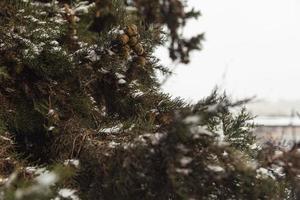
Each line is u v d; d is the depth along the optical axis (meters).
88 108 2.34
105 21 2.51
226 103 1.81
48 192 1.77
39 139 2.41
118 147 1.97
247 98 1.78
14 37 2.17
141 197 1.84
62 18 2.38
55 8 2.33
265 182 1.89
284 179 1.95
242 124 2.29
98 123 2.35
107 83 2.51
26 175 1.96
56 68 2.28
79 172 2.01
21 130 2.41
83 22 2.52
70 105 2.33
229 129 2.23
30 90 2.32
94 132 2.21
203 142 1.79
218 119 2.23
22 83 2.31
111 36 2.42
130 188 1.84
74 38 2.41
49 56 2.24
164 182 1.78
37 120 2.34
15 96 2.32
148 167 1.79
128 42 2.42
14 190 1.73
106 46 2.41
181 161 1.72
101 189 1.94
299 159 1.77
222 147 1.79
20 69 2.21
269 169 1.95
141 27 2.52
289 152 1.79
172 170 1.70
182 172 1.71
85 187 2.00
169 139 1.73
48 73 2.27
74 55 2.35
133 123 2.22
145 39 2.54
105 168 1.93
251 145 2.23
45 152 2.37
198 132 1.75
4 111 2.26
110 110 2.54
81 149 2.14
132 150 1.85
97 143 2.08
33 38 2.19
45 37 2.20
